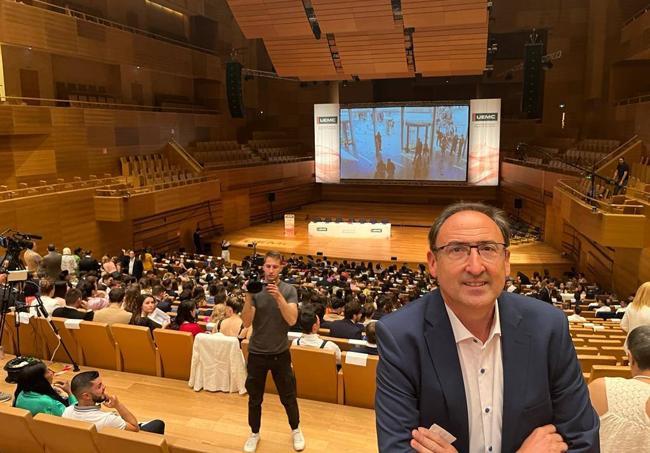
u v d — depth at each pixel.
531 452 1.45
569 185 18.89
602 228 13.16
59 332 6.40
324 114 27.36
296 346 5.37
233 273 13.13
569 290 14.48
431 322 1.59
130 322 6.58
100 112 18.25
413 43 20.38
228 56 27.59
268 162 26.72
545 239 22.31
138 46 20.70
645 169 16.52
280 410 5.21
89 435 3.28
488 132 25.19
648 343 2.35
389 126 26.53
